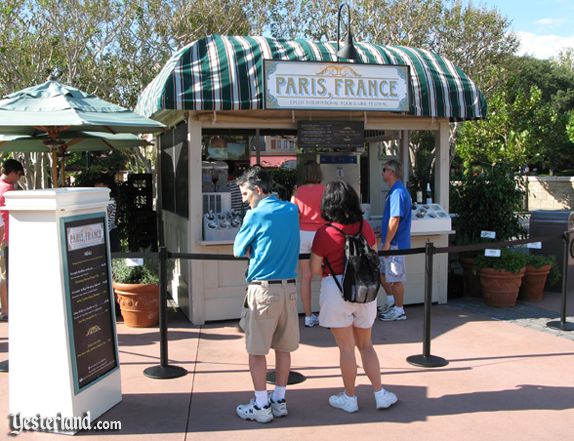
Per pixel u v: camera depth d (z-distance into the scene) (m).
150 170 15.30
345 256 4.20
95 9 13.70
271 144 9.03
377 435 4.03
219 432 4.06
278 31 17.75
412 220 7.60
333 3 18.17
